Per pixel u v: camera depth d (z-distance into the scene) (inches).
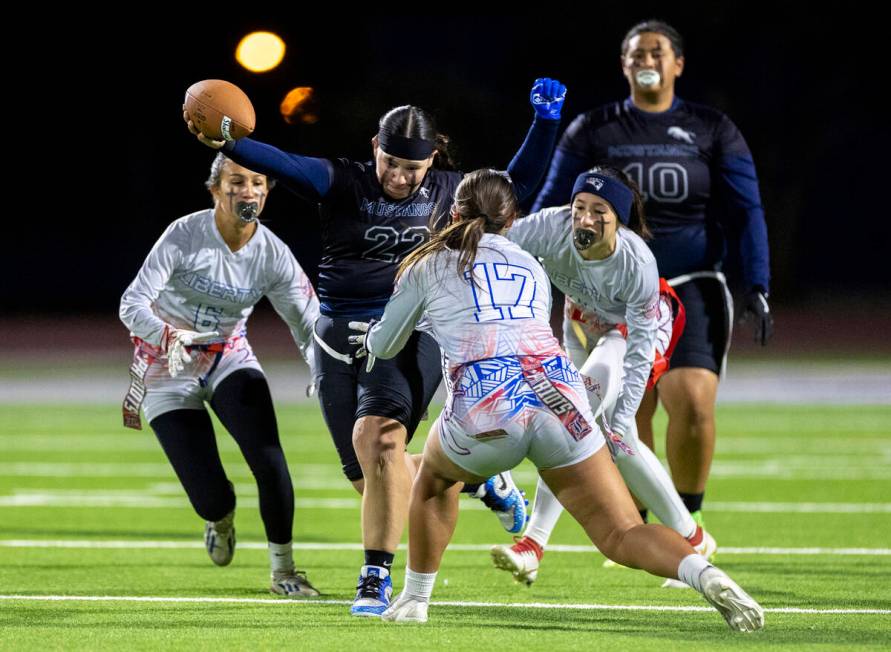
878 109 3777.1
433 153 639.8
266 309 3951.8
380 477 616.7
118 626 573.9
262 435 694.5
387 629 562.3
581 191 643.5
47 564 790.5
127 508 1070.4
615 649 512.4
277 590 686.5
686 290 794.2
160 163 4318.4
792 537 891.4
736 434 1581.0
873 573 742.5
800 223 4598.9
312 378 681.6
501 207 564.4
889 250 4581.7
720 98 3762.3
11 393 2144.4
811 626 569.9
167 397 719.7
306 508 1068.5
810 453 1405.0
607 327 708.0
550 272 693.3
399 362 632.4
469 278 546.3
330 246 654.5
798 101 3784.5
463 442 537.6
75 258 4308.6
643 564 521.7
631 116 807.7
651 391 791.7
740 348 2908.5
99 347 3048.7
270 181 687.1
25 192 4345.5
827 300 4175.7
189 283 697.6
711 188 805.2
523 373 534.0
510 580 733.3
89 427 1707.7
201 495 713.6
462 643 526.3
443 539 576.7
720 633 552.7
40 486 1204.5
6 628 568.4
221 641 533.0
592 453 534.9
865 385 2139.5
